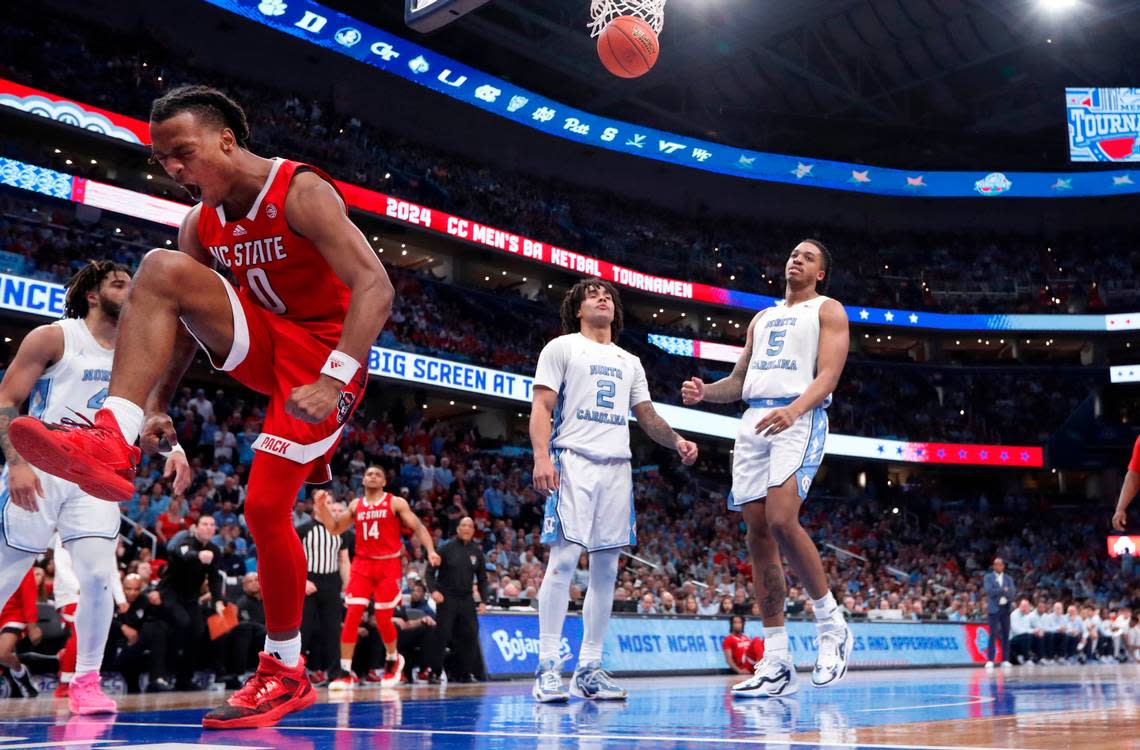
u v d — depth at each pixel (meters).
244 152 2.37
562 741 2.06
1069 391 30.39
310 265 2.43
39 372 3.64
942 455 28.86
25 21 20.41
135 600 7.56
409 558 13.08
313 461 2.49
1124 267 31.88
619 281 27.16
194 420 16.53
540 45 26.14
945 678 8.42
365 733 2.30
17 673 6.52
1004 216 33.09
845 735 2.17
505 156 28.81
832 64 27.89
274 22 21.67
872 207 32.72
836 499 28.64
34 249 17.77
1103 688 5.52
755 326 4.59
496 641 9.61
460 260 27.03
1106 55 28.08
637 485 24.45
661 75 27.80
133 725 2.73
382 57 23.22
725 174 29.22
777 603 4.32
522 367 22.69
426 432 22.19
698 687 6.52
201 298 2.32
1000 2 24.77
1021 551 27.94
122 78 21.00
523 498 21.03
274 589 2.56
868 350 32.50
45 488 3.60
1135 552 28.16
